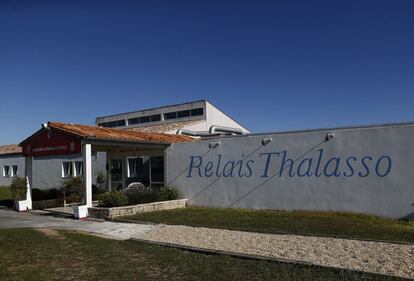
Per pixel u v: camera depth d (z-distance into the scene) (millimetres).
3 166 38344
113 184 22312
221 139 17250
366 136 13648
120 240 10773
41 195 20094
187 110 40156
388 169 13156
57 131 16828
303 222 12523
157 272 7492
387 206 13117
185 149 18406
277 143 15688
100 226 13430
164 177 19188
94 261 8391
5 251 9398
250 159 16375
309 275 6980
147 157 20719
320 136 14641
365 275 6836
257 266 7652
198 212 15641
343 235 10344
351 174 13898
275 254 8516
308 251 8664
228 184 16922
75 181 19828
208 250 8984
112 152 22281
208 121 38000
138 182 20344
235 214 14828
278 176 15578
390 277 6691
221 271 7414
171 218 14188
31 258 8703
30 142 18312
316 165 14688
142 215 15109
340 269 7219
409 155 12781
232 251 8891
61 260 8508
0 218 16016
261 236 10508
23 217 16266
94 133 16938
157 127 33406
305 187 14898
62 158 30125
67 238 11016
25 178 18969
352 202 13852
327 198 14383
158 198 17156
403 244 9141
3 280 7117
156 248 9516
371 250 8578
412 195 12664
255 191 16156
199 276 7164
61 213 17141
